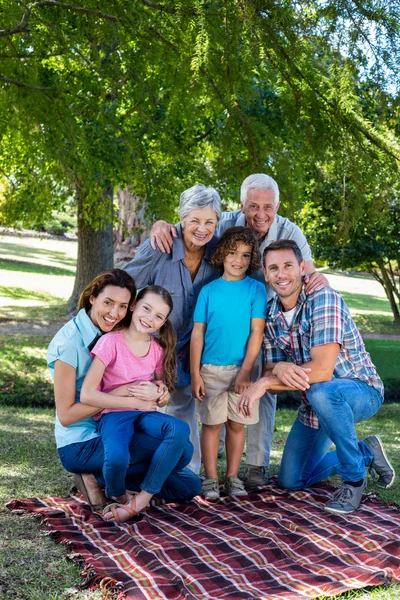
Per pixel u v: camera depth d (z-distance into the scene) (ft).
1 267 71.46
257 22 17.38
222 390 12.11
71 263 85.20
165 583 8.25
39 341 33.50
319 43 17.84
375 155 21.62
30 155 27.48
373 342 44.86
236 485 12.29
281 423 22.02
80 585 8.12
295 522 10.72
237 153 23.90
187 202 11.89
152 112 26.91
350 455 11.24
